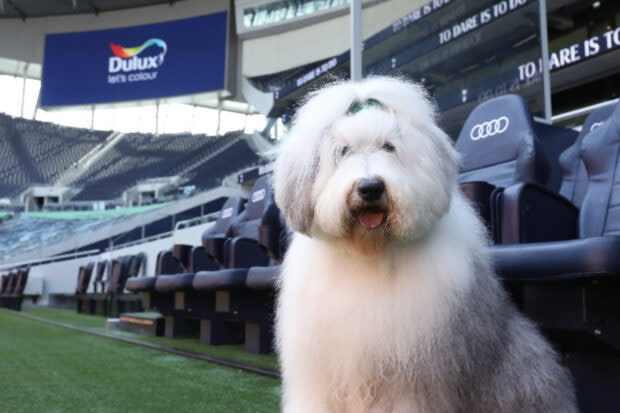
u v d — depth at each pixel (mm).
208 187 20609
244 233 3652
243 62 21000
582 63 8633
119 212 18844
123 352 3547
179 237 7449
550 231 1860
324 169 1313
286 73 19812
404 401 1262
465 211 1476
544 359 1421
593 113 2260
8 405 2080
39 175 23172
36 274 11688
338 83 1619
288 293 1411
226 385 2420
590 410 1717
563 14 11438
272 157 1646
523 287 1780
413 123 1350
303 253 1422
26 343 4094
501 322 1368
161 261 4855
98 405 2072
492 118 2309
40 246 16344
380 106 1372
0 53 23594
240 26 20750
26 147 24109
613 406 1665
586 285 1610
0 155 23422
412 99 1384
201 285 3424
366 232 1245
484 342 1290
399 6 3307
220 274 3230
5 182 22625
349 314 1280
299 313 1349
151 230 13203
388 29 3359
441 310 1258
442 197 1284
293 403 1373
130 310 7367
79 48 23625
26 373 2746
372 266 1294
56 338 4488
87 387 2395
